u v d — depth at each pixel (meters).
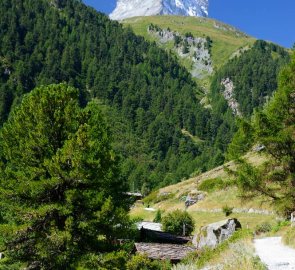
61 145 26.00
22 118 26.27
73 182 24.92
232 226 35.66
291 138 28.19
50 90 26.98
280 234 26.62
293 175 28.06
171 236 43.50
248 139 30.47
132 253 35.06
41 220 24.53
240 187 30.33
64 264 24.27
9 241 24.52
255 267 13.38
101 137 27.66
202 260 21.81
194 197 76.12
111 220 25.34
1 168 25.52
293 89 28.64
